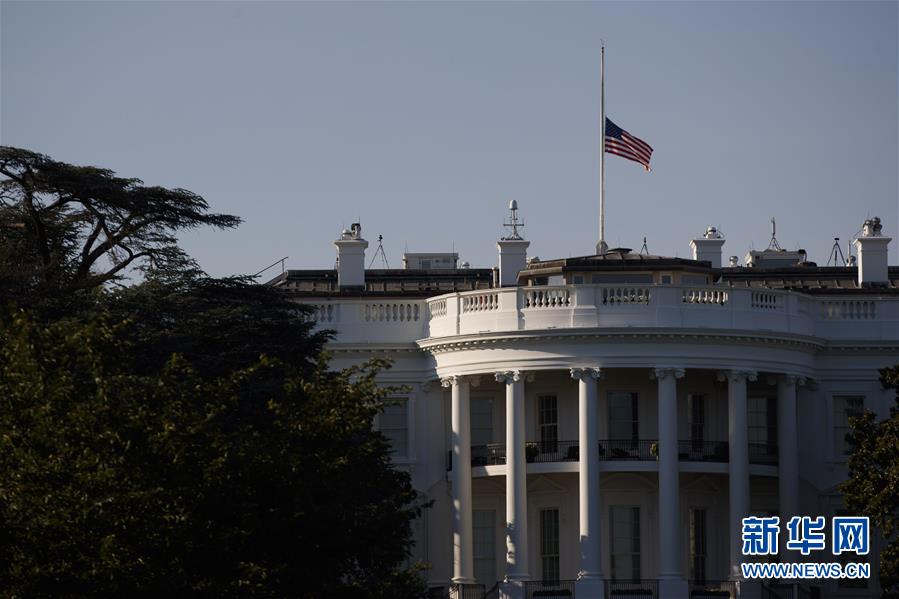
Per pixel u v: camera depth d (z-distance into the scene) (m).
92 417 105.56
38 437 105.06
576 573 176.00
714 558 177.62
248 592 107.44
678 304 171.00
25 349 107.69
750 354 173.38
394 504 125.94
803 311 179.12
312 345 159.00
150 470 106.19
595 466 170.00
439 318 178.88
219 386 112.56
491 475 176.25
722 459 175.50
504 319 173.00
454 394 177.00
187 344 145.25
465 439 176.12
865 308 184.12
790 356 176.88
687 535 177.12
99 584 103.31
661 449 170.25
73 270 162.62
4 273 147.75
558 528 177.38
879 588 178.62
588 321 170.25
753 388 183.25
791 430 177.00
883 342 182.75
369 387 116.81
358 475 119.38
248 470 109.50
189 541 106.38
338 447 114.50
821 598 178.25
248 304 156.38
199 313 151.50
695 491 177.75
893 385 158.25
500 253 194.62
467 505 175.50
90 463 104.12
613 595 168.88
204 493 106.62
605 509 176.38
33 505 103.69
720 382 179.12
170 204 162.25
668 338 170.12
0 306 133.38
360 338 181.75
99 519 103.94
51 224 162.38
